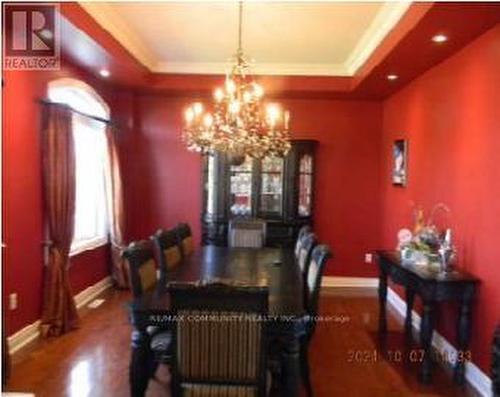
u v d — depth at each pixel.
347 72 5.62
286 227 6.03
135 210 6.34
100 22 3.88
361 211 6.31
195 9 3.80
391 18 3.71
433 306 3.34
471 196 3.53
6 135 3.55
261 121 3.78
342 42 4.61
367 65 4.70
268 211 6.09
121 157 6.05
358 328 4.53
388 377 3.44
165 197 6.36
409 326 4.29
